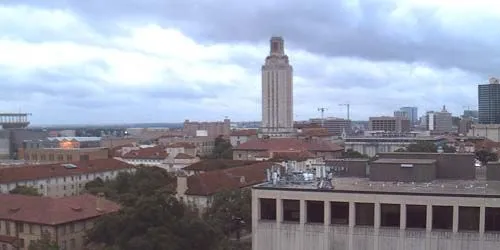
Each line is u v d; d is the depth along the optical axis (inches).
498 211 2765.7
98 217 4793.3
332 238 2970.0
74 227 4635.8
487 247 2738.7
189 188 6117.1
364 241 2918.3
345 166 3730.3
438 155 3572.8
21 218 4638.3
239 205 4921.3
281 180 3376.0
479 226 2765.7
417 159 3609.7
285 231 3053.6
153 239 3622.0
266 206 3147.1
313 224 3002.0
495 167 3464.6
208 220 4675.2
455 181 3405.5
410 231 2844.5
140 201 3956.7
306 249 3019.2
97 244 4215.1
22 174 7367.1
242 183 6515.8
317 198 2997.0
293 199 3043.8
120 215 3973.9
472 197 2763.3
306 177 3405.5
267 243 3095.5
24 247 4635.8
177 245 3700.8
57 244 4183.1
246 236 5310.0
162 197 3978.8
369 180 3462.1
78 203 4904.0
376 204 2898.6
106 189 6417.3
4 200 5017.2
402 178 3385.8
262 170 7214.6
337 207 3011.8
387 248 2883.9
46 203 4771.2
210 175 6407.5
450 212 2837.1
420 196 2834.6
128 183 6599.4
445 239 2800.2
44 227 4510.3
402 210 2866.6
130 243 3602.4
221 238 4512.8
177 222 3863.2
